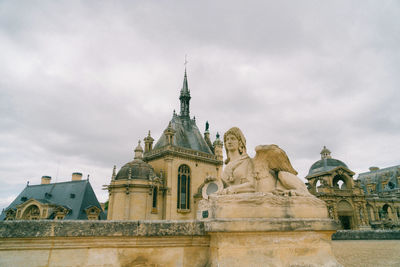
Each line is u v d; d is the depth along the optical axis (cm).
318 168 6147
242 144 664
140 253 522
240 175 613
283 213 546
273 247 516
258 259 501
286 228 520
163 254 532
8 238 456
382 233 1569
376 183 7944
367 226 5516
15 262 457
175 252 539
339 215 5562
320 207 580
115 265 503
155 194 5331
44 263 470
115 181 5109
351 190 5750
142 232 521
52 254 478
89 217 6088
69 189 6638
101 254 502
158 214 5250
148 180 5181
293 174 637
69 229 490
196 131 7131
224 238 500
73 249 491
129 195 4962
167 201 5394
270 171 636
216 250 505
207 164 6369
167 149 5762
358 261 841
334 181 6047
